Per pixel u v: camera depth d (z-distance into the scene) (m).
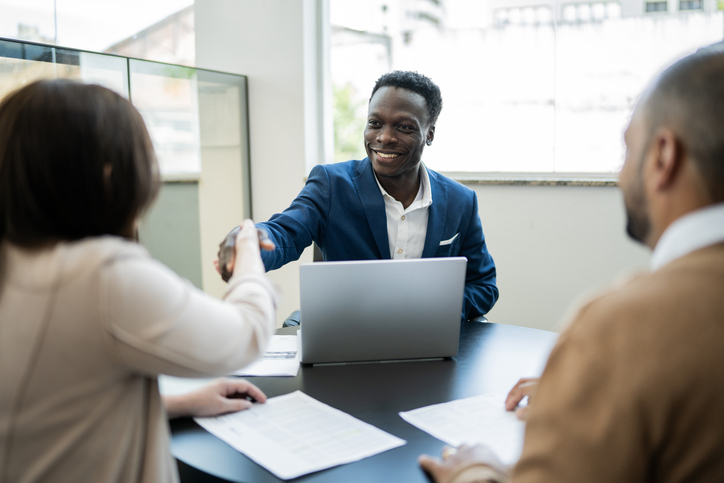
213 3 3.63
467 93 3.16
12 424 0.68
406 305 1.32
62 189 0.69
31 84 0.72
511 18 3.00
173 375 0.72
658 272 0.54
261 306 0.85
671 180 0.56
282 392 1.20
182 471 0.91
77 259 0.69
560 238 2.89
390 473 0.88
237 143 3.52
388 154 1.78
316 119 3.54
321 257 1.97
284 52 3.45
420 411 1.10
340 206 1.87
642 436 0.50
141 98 2.79
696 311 0.50
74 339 0.67
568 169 2.96
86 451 0.69
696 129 0.53
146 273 0.70
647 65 2.71
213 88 3.29
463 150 3.21
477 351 1.47
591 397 0.53
